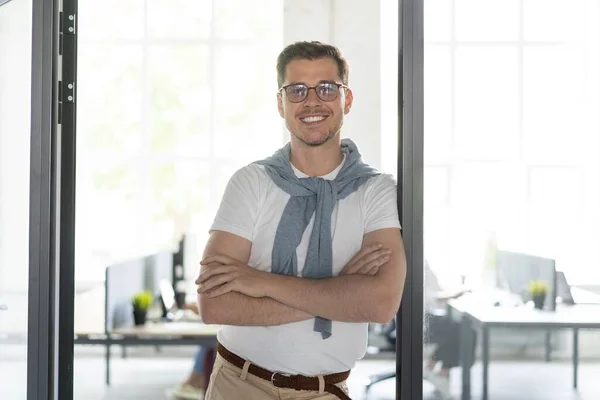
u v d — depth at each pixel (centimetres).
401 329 225
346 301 199
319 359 204
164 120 636
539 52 234
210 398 211
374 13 542
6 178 239
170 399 479
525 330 231
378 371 557
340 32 545
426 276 229
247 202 210
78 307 445
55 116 234
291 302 200
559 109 234
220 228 210
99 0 626
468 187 231
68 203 236
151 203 635
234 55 635
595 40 234
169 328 414
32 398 234
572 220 233
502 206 232
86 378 522
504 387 231
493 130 232
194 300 535
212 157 639
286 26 547
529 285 232
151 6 630
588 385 234
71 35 236
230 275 201
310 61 208
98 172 632
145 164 634
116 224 629
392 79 545
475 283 230
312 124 208
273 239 210
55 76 234
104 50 629
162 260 523
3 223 240
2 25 238
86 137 629
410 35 228
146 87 631
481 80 233
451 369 229
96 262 617
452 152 231
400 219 226
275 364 204
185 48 634
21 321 240
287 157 215
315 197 212
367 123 543
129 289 438
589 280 233
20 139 239
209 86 636
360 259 205
